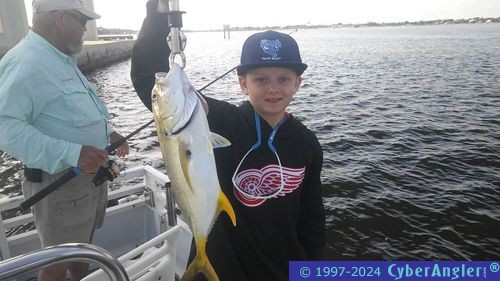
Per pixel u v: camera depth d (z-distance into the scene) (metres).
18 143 2.34
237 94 19.02
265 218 1.88
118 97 19.59
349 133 11.61
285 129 1.94
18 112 2.37
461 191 7.44
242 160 1.89
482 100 16.17
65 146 2.41
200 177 1.65
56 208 2.63
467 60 34.44
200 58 43.19
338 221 6.47
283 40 1.82
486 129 11.69
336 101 16.84
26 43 2.56
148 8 1.97
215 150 1.93
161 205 3.45
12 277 1.15
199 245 1.68
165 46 1.96
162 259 2.44
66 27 2.66
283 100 1.87
